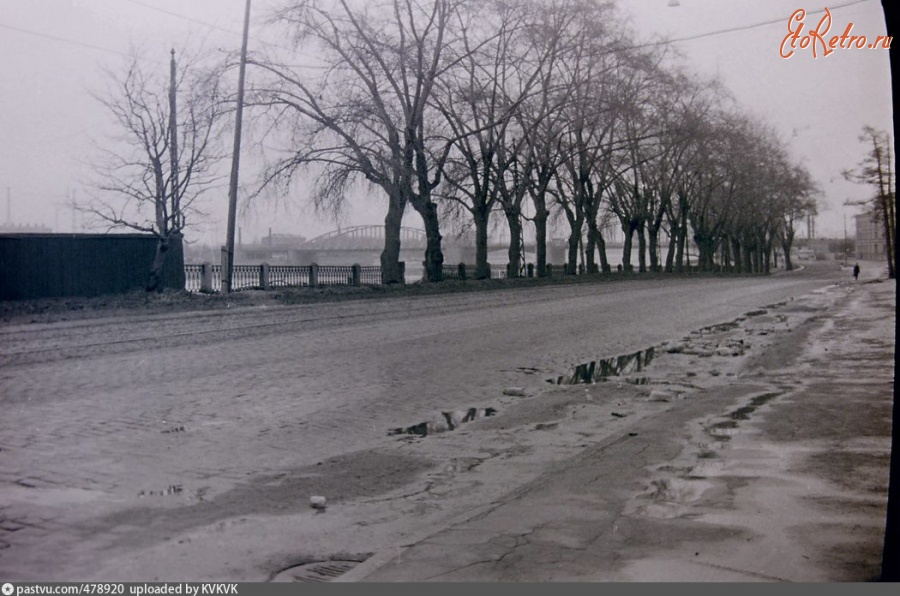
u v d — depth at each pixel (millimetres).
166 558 5258
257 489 7027
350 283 39125
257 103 34000
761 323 24906
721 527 5723
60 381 11688
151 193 29875
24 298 25828
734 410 10523
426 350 16750
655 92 54031
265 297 29875
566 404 11578
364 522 6234
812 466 7430
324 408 10680
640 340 19875
